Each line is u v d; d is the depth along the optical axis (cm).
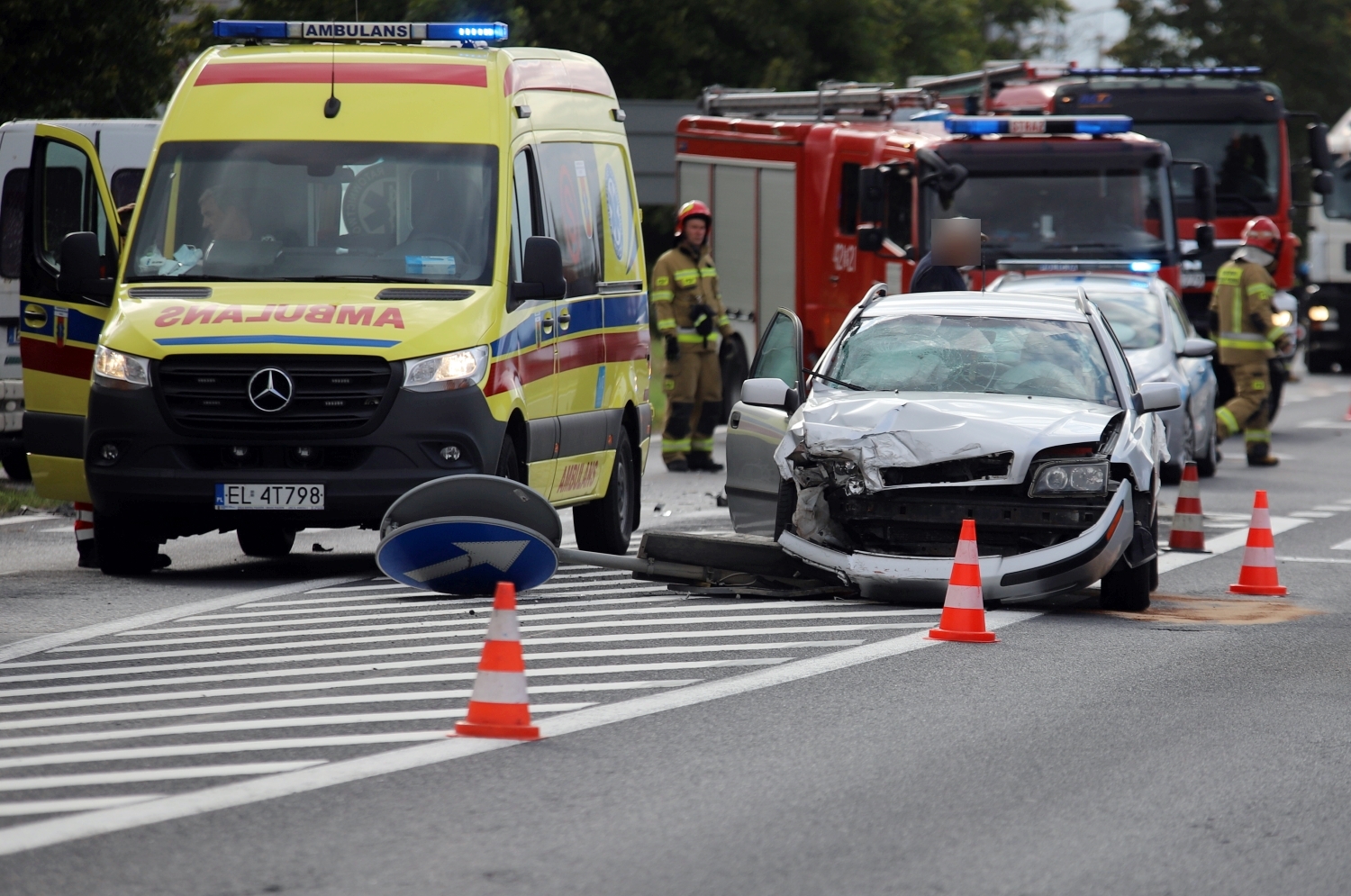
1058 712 2625
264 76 4044
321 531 4991
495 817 2020
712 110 8869
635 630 3253
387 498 3616
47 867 1814
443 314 3700
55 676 2802
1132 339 6181
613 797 2111
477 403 3644
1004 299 4056
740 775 2222
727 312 8406
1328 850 1972
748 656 3008
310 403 3612
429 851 1888
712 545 3709
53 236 4438
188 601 3569
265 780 2164
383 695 2659
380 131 3959
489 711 2411
